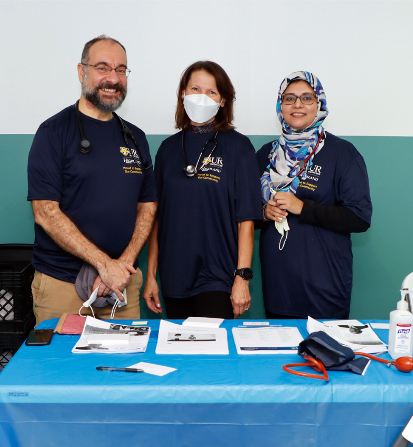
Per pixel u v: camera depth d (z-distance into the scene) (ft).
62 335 4.51
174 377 3.57
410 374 3.65
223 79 6.08
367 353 4.06
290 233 6.31
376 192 8.11
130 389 3.42
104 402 3.42
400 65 7.84
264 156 7.01
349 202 6.14
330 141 6.47
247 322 4.91
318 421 3.47
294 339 4.36
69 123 5.60
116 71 5.61
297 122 6.40
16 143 7.95
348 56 7.83
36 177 5.44
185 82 6.18
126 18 7.76
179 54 7.85
